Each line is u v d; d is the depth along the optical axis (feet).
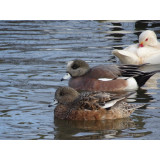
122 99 41.29
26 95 47.98
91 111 40.78
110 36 73.15
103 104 40.86
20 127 38.50
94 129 38.45
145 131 37.65
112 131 37.86
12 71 56.90
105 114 40.88
